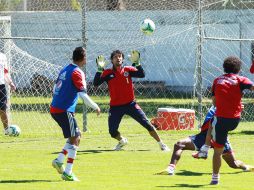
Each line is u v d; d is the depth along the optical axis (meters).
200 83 47.81
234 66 26.97
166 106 68.31
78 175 29.28
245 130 47.94
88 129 50.06
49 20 83.25
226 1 75.44
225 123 26.42
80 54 28.14
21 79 71.44
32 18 83.44
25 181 27.50
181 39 80.19
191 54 80.62
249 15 76.62
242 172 30.27
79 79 27.75
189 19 78.06
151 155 35.91
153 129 37.56
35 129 50.47
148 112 63.78
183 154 35.91
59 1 83.88
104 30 80.81
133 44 79.88
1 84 44.50
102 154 36.25
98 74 37.47
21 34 83.44
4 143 41.06
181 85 81.62
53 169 30.88
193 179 28.16
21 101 70.44
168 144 40.59
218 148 26.58
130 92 37.66
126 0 81.12
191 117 47.72
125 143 38.12
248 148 38.72
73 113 28.12
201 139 29.45
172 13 78.44
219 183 27.00
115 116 37.75
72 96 27.97
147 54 82.12
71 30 82.94
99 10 81.31
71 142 27.92
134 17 80.00
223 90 26.45
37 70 71.81
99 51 80.62
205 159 30.81
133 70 37.84
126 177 28.66
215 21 75.81
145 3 79.69
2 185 26.41
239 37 76.69
